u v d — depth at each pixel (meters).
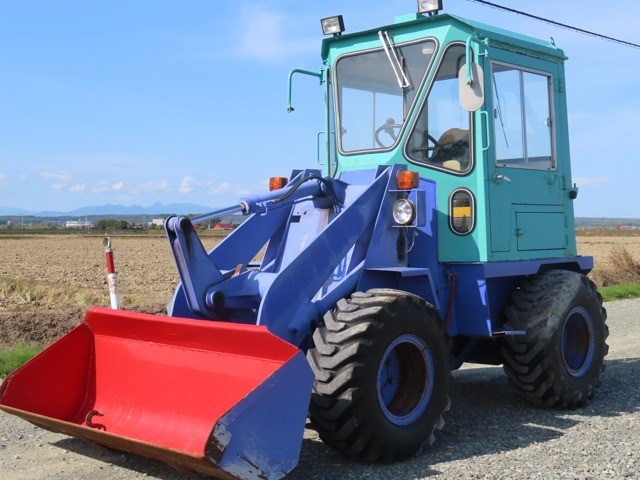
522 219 6.12
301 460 4.62
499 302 6.08
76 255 34.38
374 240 5.30
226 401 4.25
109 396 4.80
